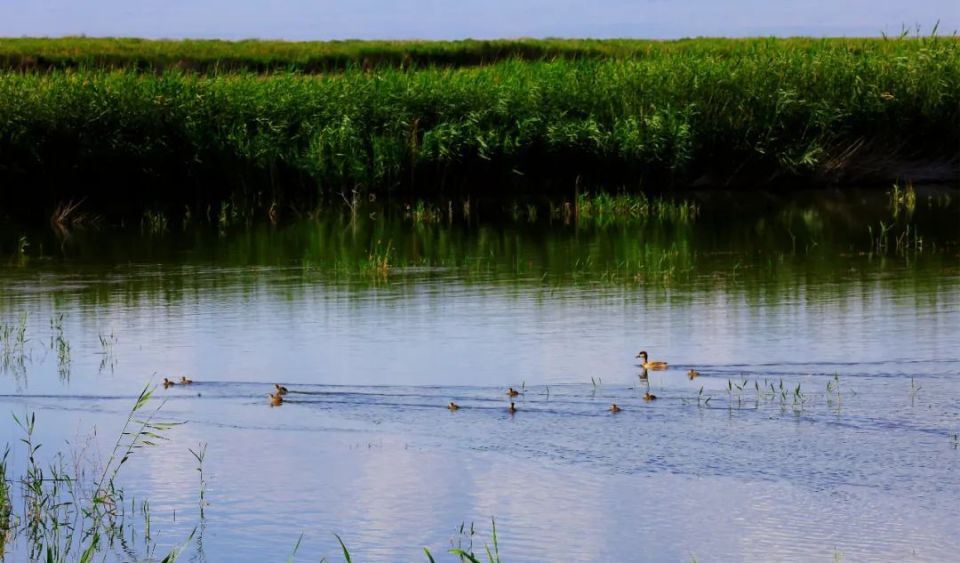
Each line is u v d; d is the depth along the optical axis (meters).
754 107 48.53
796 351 22.64
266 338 24.52
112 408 19.86
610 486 15.97
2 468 16.06
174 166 45.28
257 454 17.56
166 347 23.80
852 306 26.78
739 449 17.20
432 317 26.39
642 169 47.50
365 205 45.66
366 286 30.31
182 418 19.31
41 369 22.19
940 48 51.03
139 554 14.27
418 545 14.39
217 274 32.34
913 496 15.37
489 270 32.50
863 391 19.88
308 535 14.73
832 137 48.78
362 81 48.47
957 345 22.83
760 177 49.12
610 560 13.77
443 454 17.36
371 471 16.73
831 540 14.15
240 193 45.66
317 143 45.75
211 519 15.27
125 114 44.81
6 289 30.31
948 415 18.50
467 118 47.34
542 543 14.30
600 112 48.03
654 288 29.50
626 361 22.16
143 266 33.75
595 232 39.53
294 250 36.50
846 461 16.62
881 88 49.09
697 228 39.88
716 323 25.22
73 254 36.03
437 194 47.25
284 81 48.09
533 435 18.05
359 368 21.98
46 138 43.88
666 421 18.55
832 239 37.09
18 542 14.61
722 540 14.23
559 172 47.69
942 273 30.94
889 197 46.16
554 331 24.77
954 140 49.94
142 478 16.73
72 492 16.25
